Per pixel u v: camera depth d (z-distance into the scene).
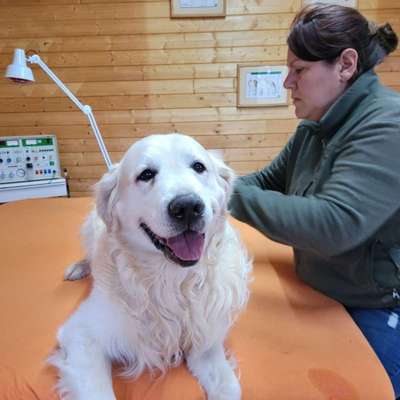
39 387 0.86
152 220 0.91
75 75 2.97
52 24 2.86
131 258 0.99
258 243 1.62
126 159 1.05
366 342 1.02
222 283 1.03
